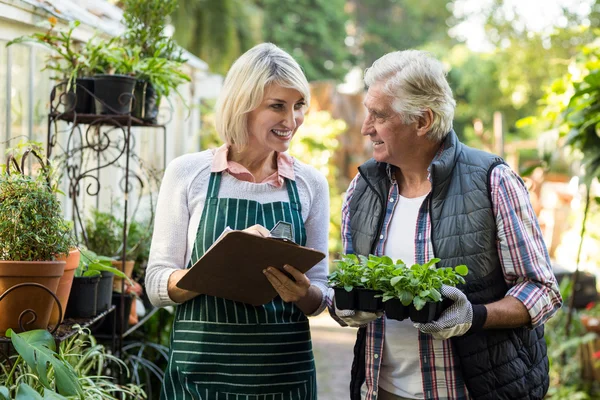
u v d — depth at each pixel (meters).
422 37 25.28
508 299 2.09
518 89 18.30
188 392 2.22
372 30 24.88
